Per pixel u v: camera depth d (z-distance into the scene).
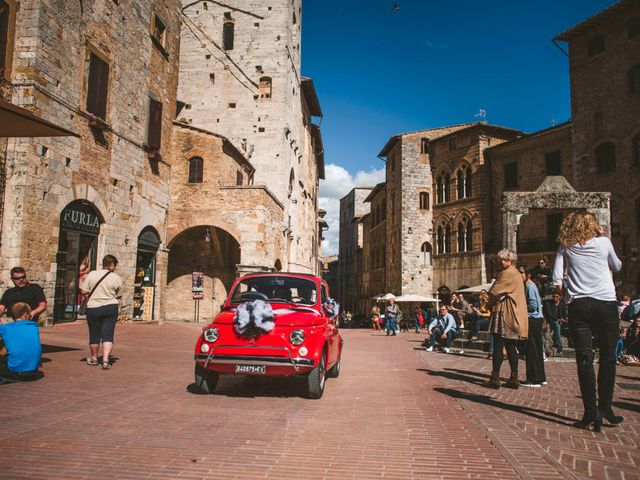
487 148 38.62
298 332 6.63
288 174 34.34
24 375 7.19
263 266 23.50
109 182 17.64
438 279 42.09
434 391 7.70
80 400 6.09
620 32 28.55
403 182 43.84
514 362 8.01
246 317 6.61
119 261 18.44
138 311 21.00
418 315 35.62
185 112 33.56
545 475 3.76
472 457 4.21
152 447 4.25
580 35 30.80
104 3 17.20
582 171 29.95
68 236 15.55
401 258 43.25
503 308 7.88
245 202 23.80
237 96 33.50
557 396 7.30
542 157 34.38
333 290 97.12
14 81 13.58
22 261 13.12
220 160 24.38
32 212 13.57
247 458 4.03
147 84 20.67
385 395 7.24
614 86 28.66
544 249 32.94
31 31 13.69
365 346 17.47
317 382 6.64
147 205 20.77
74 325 15.05
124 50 18.67
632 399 7.18
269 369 6.53
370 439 4.71
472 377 9.42
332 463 3.97
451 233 41.12
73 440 4.38
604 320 5.24
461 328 17.92
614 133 28.38
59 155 14.75
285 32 33.84
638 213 26.81
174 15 23.61
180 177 24.05
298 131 39.09
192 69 33.88
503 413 6.05
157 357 10.75
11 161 13.27
